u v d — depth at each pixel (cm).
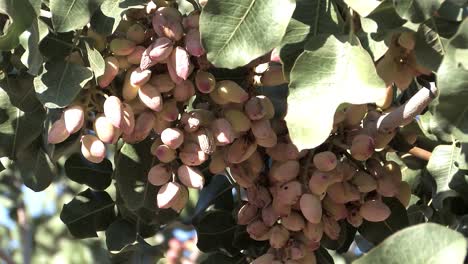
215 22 39
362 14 39
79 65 42
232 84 43
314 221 43
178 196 45
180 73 41
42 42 43
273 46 39
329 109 38
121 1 42
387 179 45
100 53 43
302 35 42
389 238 33
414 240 33
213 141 43
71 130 42
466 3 39
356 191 44
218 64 39
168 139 43
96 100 43
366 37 42
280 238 44
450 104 37
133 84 42
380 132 44
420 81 46
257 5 39
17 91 45
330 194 44
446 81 36
